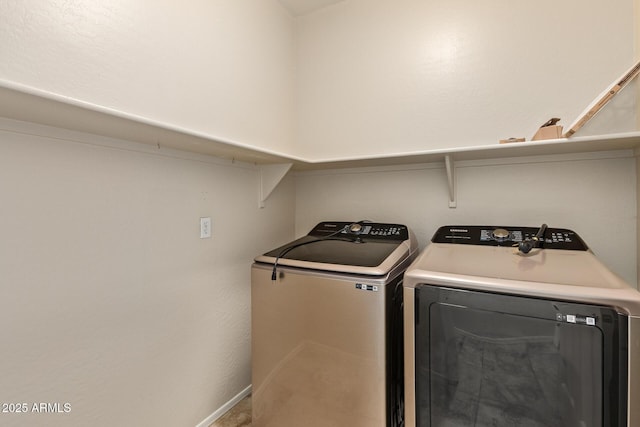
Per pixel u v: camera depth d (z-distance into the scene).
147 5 1.22
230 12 1.62
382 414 1.14
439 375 0.99
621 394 0.77
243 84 1.70
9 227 0.90
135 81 1.17
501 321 0.90
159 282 1.33
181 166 1.42
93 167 1.10
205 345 1.56
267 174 1.91
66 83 0.98
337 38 2.06
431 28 1.78
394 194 1.93
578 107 1.44
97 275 1.11
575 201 1.49
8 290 0.91
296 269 1.31
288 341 1.33
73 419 1.05
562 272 0.96
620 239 1.41
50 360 1.00
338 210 2.12
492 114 1.62
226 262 1.68
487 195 1.67
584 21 1.43
